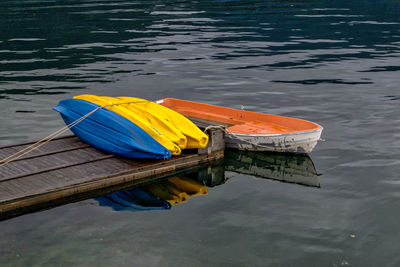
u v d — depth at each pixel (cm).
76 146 1075
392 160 1030
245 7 4191
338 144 1137
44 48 2331
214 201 847
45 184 849
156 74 1856
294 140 1064
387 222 755
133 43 2473
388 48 2408
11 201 784
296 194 873
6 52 2230
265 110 1425
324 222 757
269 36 2730
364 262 642
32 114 1341
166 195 879
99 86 1661
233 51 2312
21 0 4644
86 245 681
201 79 1794
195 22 3241
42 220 763
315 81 1769
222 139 1068
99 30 2861
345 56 2216
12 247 676
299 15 3662
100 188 888
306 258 651
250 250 671
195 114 1326
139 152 976
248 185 925
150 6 4197
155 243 690
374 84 1722
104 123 1041
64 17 3391
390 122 1295
